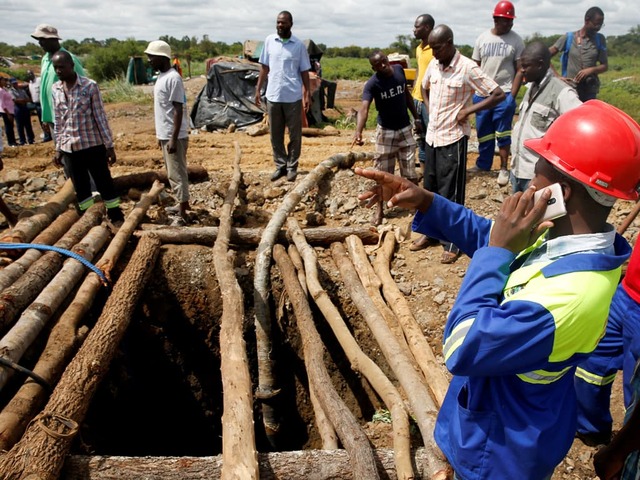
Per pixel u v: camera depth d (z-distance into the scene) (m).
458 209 2.29
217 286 5.85
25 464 3.02
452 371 1.74
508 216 1.74
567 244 1.73
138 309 5.79
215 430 6.15
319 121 13.67
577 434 3.69
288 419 5.86
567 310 1.61
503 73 6.87
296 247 5.92
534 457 1.84
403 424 3.39
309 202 7.10
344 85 23.41
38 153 9.77
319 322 5.64
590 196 1.72
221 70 12.02
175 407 6.06
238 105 11.91
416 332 4.61
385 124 6.29
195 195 7.37
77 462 3.27
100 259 5.63
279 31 6.95
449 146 5.42
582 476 3.41
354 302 5.09
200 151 9.66
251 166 8.62
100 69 29.36
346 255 5.87
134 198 7.24
